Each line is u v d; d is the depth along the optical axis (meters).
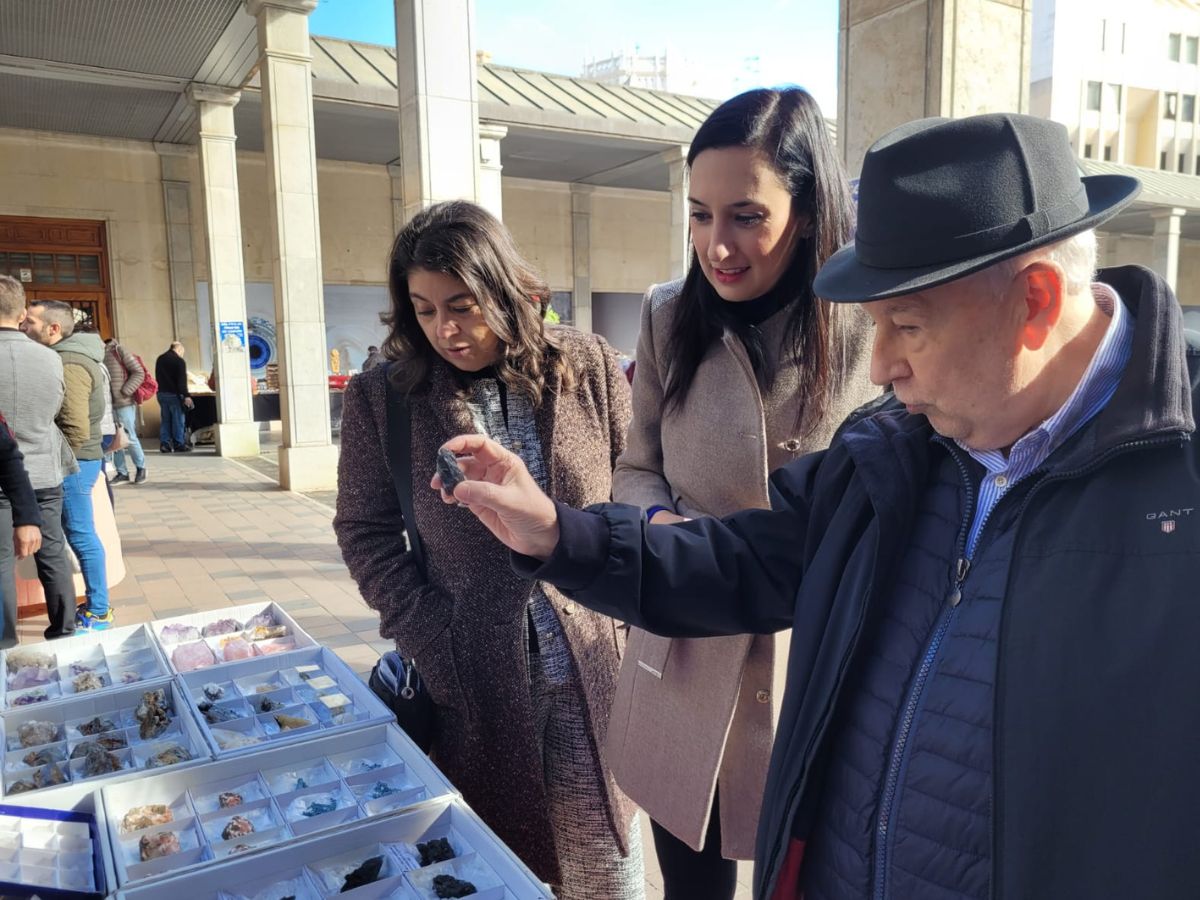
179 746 1.75
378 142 14.09
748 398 1.42
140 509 7.63
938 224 0.76
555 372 1.61
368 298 16.25
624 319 19.09
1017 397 0.81
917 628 0.91
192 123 12.38
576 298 18.33
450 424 1.56
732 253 1.32
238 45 9.20
